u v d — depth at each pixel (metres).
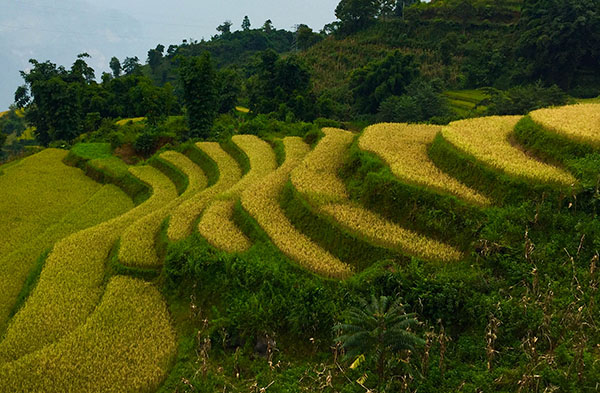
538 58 62.56
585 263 13.09
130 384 12.37
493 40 76.44
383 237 15.82
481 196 16.47
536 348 11.23
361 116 63.16
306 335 13.34
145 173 33.22
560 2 61.03
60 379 12.47
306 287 14.09
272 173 25.02
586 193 14.73
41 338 14.43
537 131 19.69
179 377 12.38
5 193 30.64
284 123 46.12
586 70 62.62
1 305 17.38
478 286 13.13
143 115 67.75
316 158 24.77
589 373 9.74
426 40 84.62
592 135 17.58
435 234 16.11
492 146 19.69
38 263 19.52
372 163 20.16
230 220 20.41
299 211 18.95
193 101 44.25
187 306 15.89
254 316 13.56
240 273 15.58
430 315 13.12
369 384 11.12
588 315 11.34
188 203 23.20
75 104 53.44
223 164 31.09
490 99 54.06
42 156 41.50
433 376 11.03
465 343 12.07
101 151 41.66
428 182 17.44
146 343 14.01
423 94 54.19
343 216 17.52
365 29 94.56
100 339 14.11
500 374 10.53
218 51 123.56
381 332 10.41
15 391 12.14
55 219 26.44
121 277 17.66
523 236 14.23
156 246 19.55
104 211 27.62
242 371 12.62
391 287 13.77
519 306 12.12
